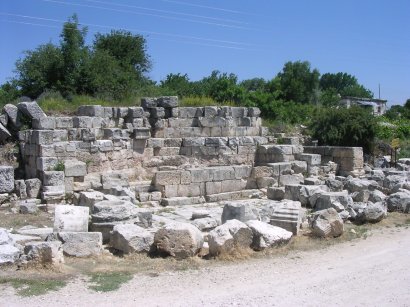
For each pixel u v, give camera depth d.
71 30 28.91
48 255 9.91
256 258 11.23
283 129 29.02
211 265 10.62
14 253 10.13
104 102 23.97
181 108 22.73
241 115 24.30
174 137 22.44
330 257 11.42
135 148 20.94
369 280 9.73
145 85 33.44
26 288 8.80
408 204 16.70
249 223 12.23
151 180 20.42
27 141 18.42
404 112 59.34
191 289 9.05
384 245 12.58
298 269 10.42
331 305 8.37
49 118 18.44
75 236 10.95
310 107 39.00
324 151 25.20
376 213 15.09
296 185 18.45
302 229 14.02
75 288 8.91
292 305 8.33
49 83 28.19
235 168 21.34
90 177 18.33
